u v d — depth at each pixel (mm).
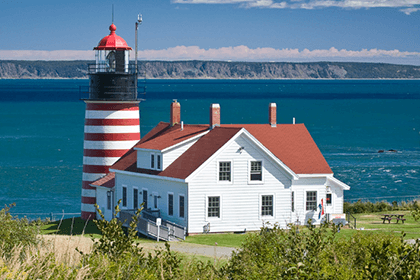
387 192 150750
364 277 33406
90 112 108250
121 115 107562
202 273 38625
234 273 39719
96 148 107750
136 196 97000
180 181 85188
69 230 95312
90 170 108375
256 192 87750
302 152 97062
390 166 189000
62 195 144000
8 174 170625
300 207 93125
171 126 104125
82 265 32562
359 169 183000
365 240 48031
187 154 90125
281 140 99000
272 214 88625
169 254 38906
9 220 45719
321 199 94062
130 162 100750
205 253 65375
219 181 86000
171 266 37531
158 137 97875
